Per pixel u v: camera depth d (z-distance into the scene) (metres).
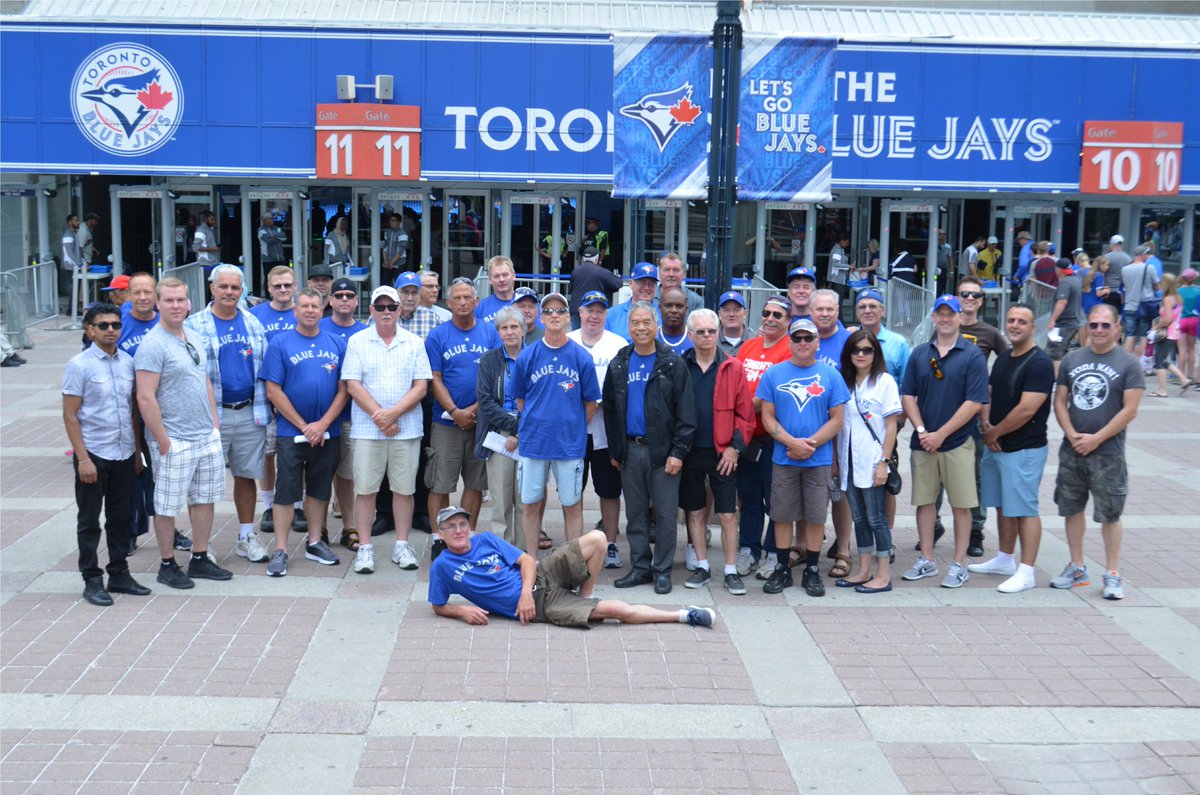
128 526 7.48
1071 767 5.43
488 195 23.25
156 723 5.68
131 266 23.72
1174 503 10.37
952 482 7.90
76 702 5.89
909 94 20.89
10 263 23.75
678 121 9.32
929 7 23.58
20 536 8.73
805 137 9.27
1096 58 20.97
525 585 7.11
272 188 22.17
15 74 20.22
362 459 7.92
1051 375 7.75
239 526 9.12
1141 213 23.78
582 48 20.53
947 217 24.41
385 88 20.30
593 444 8.30
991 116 21.00
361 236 23.03
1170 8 23.94
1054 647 6.88
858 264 24.08
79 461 7.14
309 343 7.98
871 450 7.70
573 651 6.67
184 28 20.22
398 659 6.50
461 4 22.50
